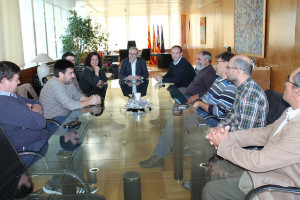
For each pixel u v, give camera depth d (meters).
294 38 4.39
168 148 1.87
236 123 2.11
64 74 2.88
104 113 2.72
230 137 1.86
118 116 2.62
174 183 1.46
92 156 1.76
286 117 1.57
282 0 4.76
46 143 1.98
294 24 4.39
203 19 11.08
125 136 2.10
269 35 5.31
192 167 1.60
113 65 8.23
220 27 8.85
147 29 15.86
